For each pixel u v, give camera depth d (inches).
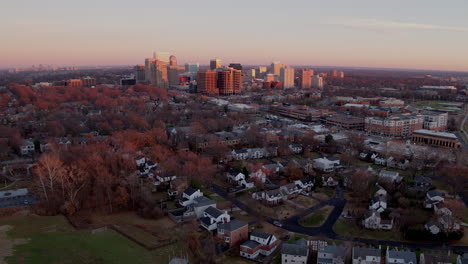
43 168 7524.6
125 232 6166.3
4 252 5226.4
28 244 5536.4
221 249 5792.3
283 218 6914.4
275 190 7706.7
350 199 7819.9
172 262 5128.0
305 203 7603.4
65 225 6392.7
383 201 7126.0
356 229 6456.7
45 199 7121.1
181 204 7317.9
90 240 5841.5
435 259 5098.4
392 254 5260.8
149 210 6909.5
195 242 5826.8
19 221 6412.4
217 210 6633.9
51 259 5132.9
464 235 6161.4
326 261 5305.1
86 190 7391.7
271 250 5723.4
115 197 7278.5
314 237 6166.3
